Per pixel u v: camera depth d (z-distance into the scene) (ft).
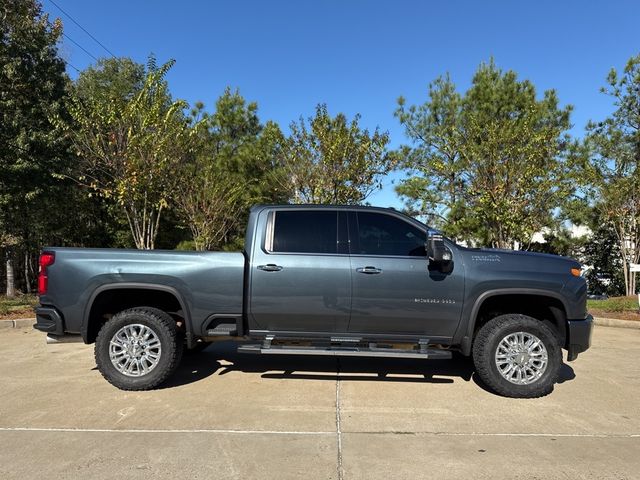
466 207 46.03
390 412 15.89
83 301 17.84
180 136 40.06
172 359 17.84
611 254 56.49
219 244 57.06
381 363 22.00
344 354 17.60
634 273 45.14
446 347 18.65
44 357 22.82
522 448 13.23
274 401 16.83
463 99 49.65
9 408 15.93
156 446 13.15
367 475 11.69
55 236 56.18
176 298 18.07
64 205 49.01
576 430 14.51
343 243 18.20
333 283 17.72
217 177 53.26
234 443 13.41
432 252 16.60
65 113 42.42
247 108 62.03
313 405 16.47
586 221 47.55
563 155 44.06
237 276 17.90
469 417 15.51
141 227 42.83
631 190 42.24
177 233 67.36
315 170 42.34
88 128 38.09
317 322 18.02
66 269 17.93
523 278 17.54
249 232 18.57
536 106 45.14
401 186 50.70
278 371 20.54
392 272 17.66
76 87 67.15
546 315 18.95
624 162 43.21
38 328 18.12
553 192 40.68
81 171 45.42
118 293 18.61
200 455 12.65
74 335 18.28
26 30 41.04
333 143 41.14
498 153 39.99
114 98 38.40
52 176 42.22
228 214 54.29
